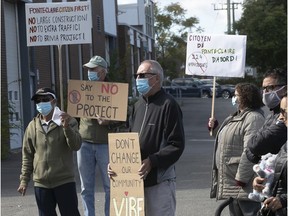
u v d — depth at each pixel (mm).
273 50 55250
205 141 27078
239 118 7992
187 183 15219
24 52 25984
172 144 7312
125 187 7508
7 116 21781
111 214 7574
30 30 10375
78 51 35188
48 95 8555
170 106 7367
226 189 8000
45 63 28719
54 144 8586
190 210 11945
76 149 8562
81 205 12609
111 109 8945
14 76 25406
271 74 7207
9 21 24984
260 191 6031
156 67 7492
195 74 10180
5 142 21578
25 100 26078
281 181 5898
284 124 6422
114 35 46969
